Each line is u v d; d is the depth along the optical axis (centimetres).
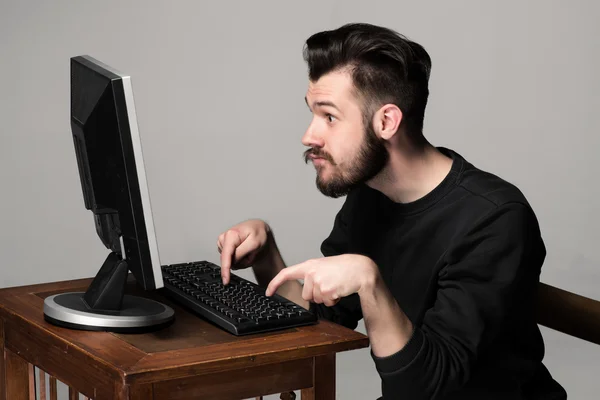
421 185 173
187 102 411
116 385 139
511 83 427
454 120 426
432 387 151
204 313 164
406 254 176
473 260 159
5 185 394
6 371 177
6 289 184
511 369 169
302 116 423
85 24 396
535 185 433
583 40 427
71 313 157
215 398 145
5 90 391
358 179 169
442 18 421
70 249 403
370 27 169
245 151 420
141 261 151
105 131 152
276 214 425
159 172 411
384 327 149
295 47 418
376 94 164
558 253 434
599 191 432
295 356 148
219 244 188
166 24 404
